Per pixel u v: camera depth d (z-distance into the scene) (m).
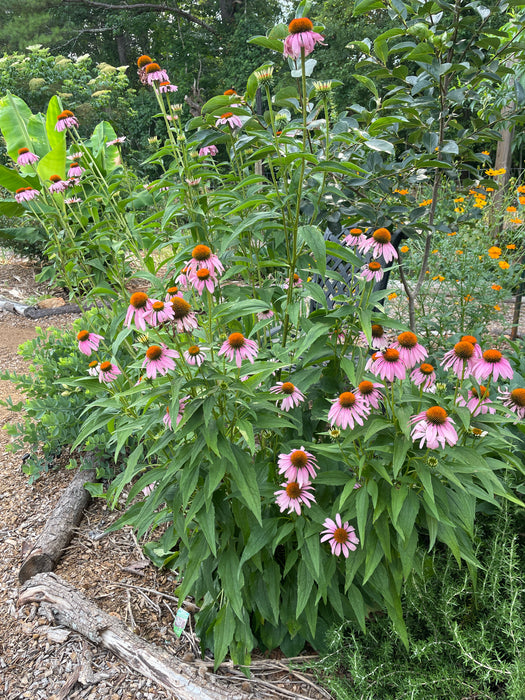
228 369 1.83
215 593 2.10
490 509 2.04
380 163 2.45
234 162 2.43
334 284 3.57
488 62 2.59
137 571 2.61
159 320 1.58
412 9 2.45
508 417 1.76
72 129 3.29
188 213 2.34
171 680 1.97
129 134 17.70
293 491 1.72
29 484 3.34
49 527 2.83
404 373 1.59
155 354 1.61
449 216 3.20
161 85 2.56
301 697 1.90
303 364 1.90
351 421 1.61
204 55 21.28
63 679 2.08
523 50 2.51
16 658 2.20
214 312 1.76
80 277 3.22
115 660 2.13
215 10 22.31
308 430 2.11
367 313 1.78
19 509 3.13
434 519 1.61
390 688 1.86
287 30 1.87
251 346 1.67
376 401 1.67
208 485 1.71
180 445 1.91
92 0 21.22
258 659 2.09
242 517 1.89
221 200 2.35
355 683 1.77
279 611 2.02
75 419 3.35
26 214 4.30
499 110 3.43
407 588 1.83
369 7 2.52
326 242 1.88
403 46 2.52
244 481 1.65
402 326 1.76
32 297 7.65
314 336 1.78
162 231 2.62
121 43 23.55
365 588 1.94
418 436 1.50
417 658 1.86
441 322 3.62
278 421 1.74
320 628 2.03
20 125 4.88
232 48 19.72
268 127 2.25
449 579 1.89
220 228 2.26
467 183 3.30
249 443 1.57
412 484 1.65
